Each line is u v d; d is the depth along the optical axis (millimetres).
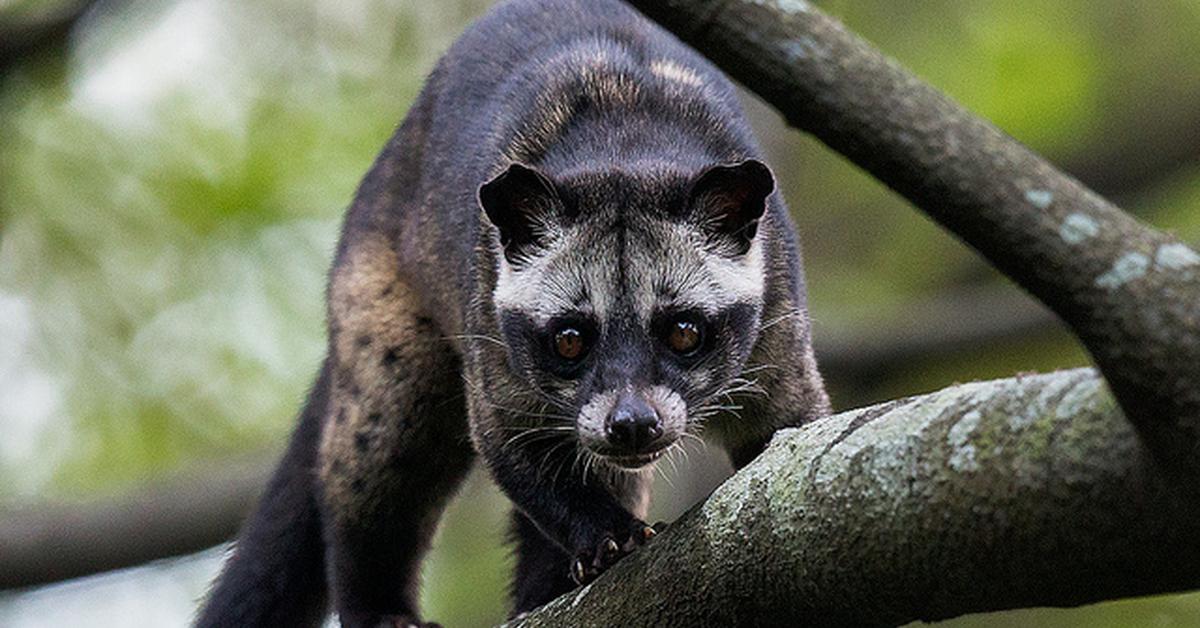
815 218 20938
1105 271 5727
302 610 11984
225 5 18375
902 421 6730
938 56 18656
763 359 9695
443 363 10836
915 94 6047
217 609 11828
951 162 5941
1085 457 6023
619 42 10523
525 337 9586
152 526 15969
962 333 18875
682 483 15641
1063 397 6180
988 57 18750
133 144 17453
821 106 6082
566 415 9508
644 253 9461
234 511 16109
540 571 10695
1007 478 6258
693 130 10070
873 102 6031
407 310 10914
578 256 9523
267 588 11852
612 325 9406
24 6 16375
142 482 16953
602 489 9547
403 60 18328
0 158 17062
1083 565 6188
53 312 17531
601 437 9062
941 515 6492
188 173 17375
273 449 16500
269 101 17984
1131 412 5754
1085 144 20953
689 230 9539
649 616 7727
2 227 17234
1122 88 20906
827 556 6938
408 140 11297
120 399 17641
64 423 17719
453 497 11312
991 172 5898
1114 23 19969
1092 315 5742
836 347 18828
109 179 17359
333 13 18453
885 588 6840
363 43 18422
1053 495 6125
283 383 17422
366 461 10930
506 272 9680
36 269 17406
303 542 11914
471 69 10867
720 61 6188
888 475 6676
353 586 11172
